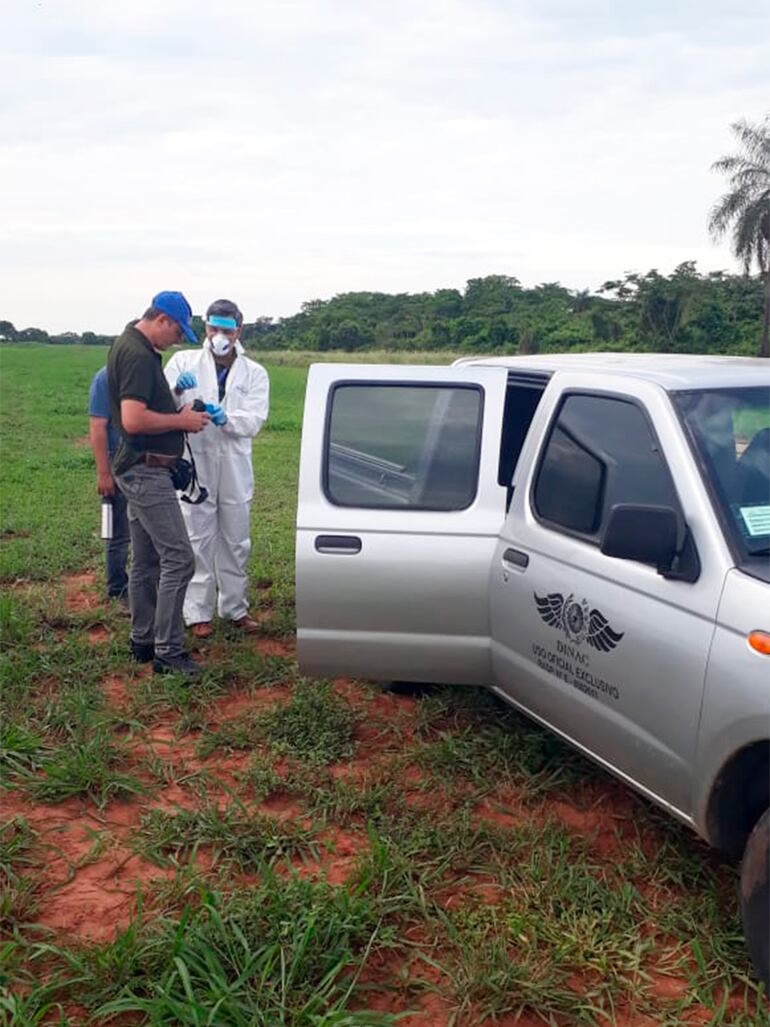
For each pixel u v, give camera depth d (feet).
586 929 11.37
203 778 15.14
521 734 16.17
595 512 13.11
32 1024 9.68
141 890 12.22
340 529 14.96
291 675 19.21
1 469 47.70
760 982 10.48
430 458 15.25
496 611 14.60
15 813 14.20
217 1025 9.73
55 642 21.01
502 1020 10.25
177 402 20.20
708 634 10.85
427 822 13.70
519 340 216.33
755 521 11.37
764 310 166.09
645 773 12.00
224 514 21.34
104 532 22.81
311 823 13.96
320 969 10.71
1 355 216.95
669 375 13.37
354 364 15.69
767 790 10.76
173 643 19.10
